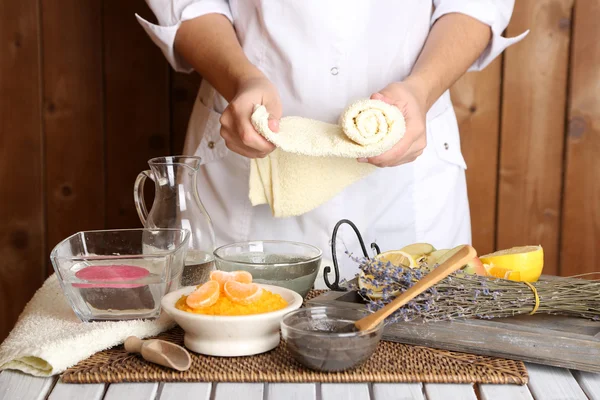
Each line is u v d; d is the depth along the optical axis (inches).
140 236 41.4
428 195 57.2
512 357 34.1
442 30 52.3
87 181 77.2
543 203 74.5
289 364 33.2
